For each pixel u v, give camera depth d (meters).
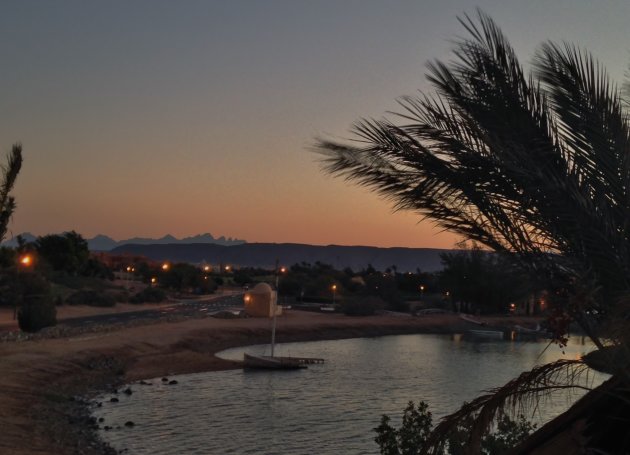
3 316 54.12
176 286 125.06
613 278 4.92
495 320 80.50
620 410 5.34
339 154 5.85
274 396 31.53
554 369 5.34
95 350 41.47
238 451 20.56
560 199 5.02
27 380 30.08
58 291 80.25
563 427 5.55
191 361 43.81
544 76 5.66
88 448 19.81
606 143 5.29
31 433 20.22
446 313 92.44
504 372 41.59
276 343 63.72
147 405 28.44
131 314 74.25
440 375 39.94
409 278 121.25
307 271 152.00
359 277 143.25
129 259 182.75
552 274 5.24
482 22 5.68
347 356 52.69
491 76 5.61
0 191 16.75
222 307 91.62
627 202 5.14
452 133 5.61
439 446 6.07
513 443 8.80
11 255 67.25
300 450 20.70
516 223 5.32
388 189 5.83
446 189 5.57
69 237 103.06
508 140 5.34
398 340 69.69
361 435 22.81
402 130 5.71
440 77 5.69
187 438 22.25
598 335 4.78
